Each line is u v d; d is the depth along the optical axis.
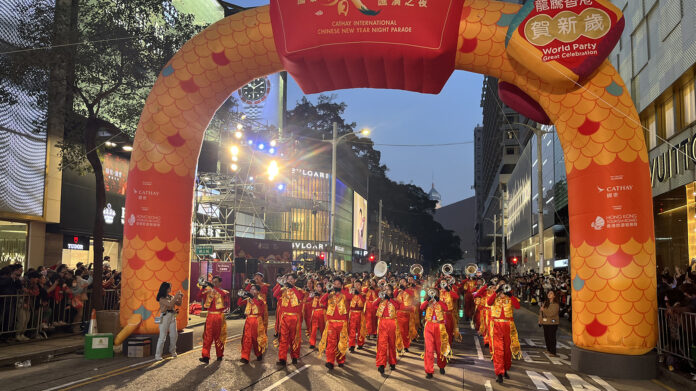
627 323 11.51
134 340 12.84
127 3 17.73
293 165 45.47
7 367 11.20
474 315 20.30
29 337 14.58
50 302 15.65
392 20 12.70
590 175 12.16
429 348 10.77
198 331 18.17
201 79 13.98
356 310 14.48
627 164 11.99
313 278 17.30
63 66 17.14
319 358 12.84
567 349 15.22
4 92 17.17
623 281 11.66
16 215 20.16
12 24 19.30
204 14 40.06
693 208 20.75
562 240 44.59
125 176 27.77
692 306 10.92
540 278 30.94
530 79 12.90
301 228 45.03
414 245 101.56
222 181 29.30
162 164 13.76
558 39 11.98
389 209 93.69
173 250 13.71
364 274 22.34
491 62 13.11
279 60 14.02
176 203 13.88
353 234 61.59
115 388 9.25
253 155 30.09
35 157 21.17
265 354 13.30
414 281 16.89
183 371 10.89
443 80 13.70
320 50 12.98
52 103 20.84
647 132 24.72
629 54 26.23
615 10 11.81
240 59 13.94
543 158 48.19
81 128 18.59
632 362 11.20
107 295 17.64
